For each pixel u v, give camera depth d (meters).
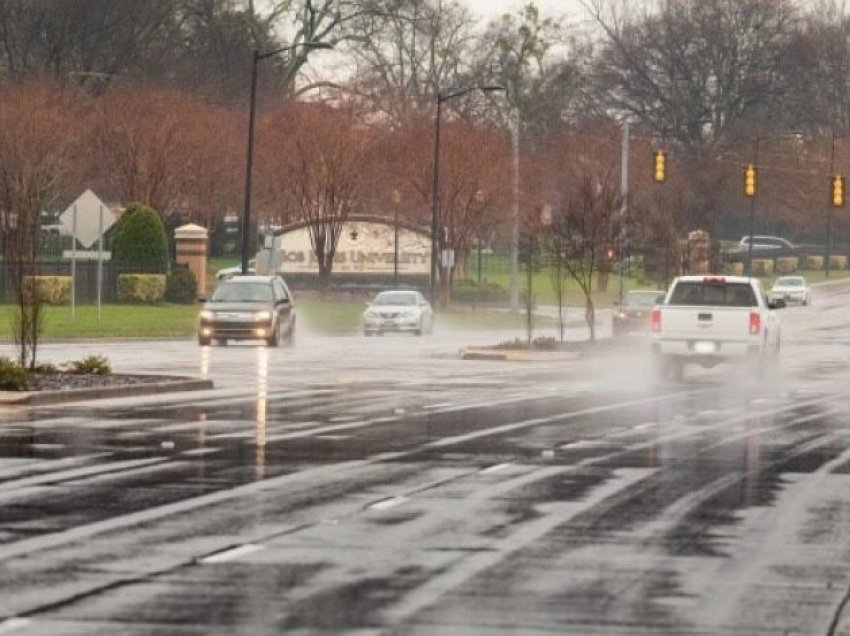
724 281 94.69
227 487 42.78
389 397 74.94
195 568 30.88
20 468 46.47
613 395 78.56
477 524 36.81
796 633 26.02
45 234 187.12
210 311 120.25
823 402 75.19
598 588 29.38
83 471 45.88
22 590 28.59
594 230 130.88
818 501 41.28
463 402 72.50
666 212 188.62
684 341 92.75
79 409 66.44
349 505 39.62
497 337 145.62
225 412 65.62
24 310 77.69
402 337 145.00
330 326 159.50
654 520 37.75
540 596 28.55
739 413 68.44
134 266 171.62
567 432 59.03
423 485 43.56
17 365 76.00
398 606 27.50
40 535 34.69
